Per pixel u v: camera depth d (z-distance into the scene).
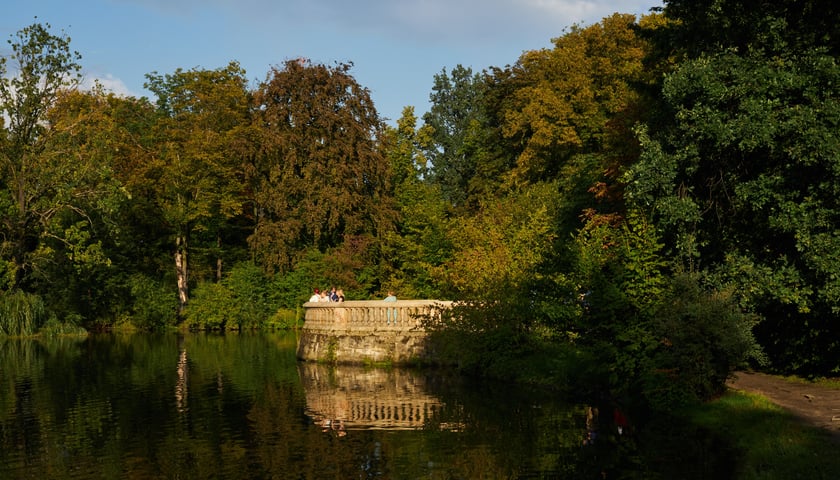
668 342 17.70
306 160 52.59
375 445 15.90
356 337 30.20
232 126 56.06
